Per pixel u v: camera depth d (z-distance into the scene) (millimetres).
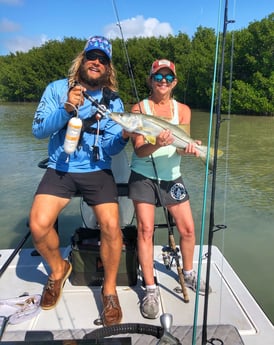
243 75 32906
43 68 50750
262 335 2371
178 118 2818
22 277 3129
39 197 2531
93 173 2559
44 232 2494
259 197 7137
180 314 2594
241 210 6375
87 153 2555
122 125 2471
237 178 8695
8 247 5020
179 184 2771
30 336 2240
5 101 54344
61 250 3617
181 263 3295
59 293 2688
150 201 2703
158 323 2508
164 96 2771
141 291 2877
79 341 1840
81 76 2625
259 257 4652
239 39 32594
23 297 2746
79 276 2922
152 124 2512
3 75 53094
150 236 2684
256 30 31516
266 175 9062
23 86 51844
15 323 2480
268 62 30641
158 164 2688
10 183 8203
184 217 2795
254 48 31766
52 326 2471
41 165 3152
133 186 2734
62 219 5895
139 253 2695
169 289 2922
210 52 32031
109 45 2635
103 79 2660
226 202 6781
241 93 30734
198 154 2645
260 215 6137
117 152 2658
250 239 5203
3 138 15461
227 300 2750
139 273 3098
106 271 2564
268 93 30391
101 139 2609
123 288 2916
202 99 32438
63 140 2547
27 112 32281
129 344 1841
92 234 3137
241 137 16578
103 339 1854
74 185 2572
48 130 2492
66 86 2660
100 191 2559
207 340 2125
